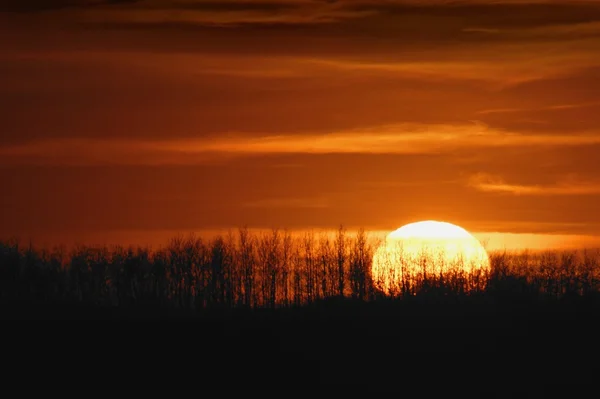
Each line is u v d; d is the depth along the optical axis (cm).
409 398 15450
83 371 16738
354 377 16450
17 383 16125
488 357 17400
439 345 18112
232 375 16538
